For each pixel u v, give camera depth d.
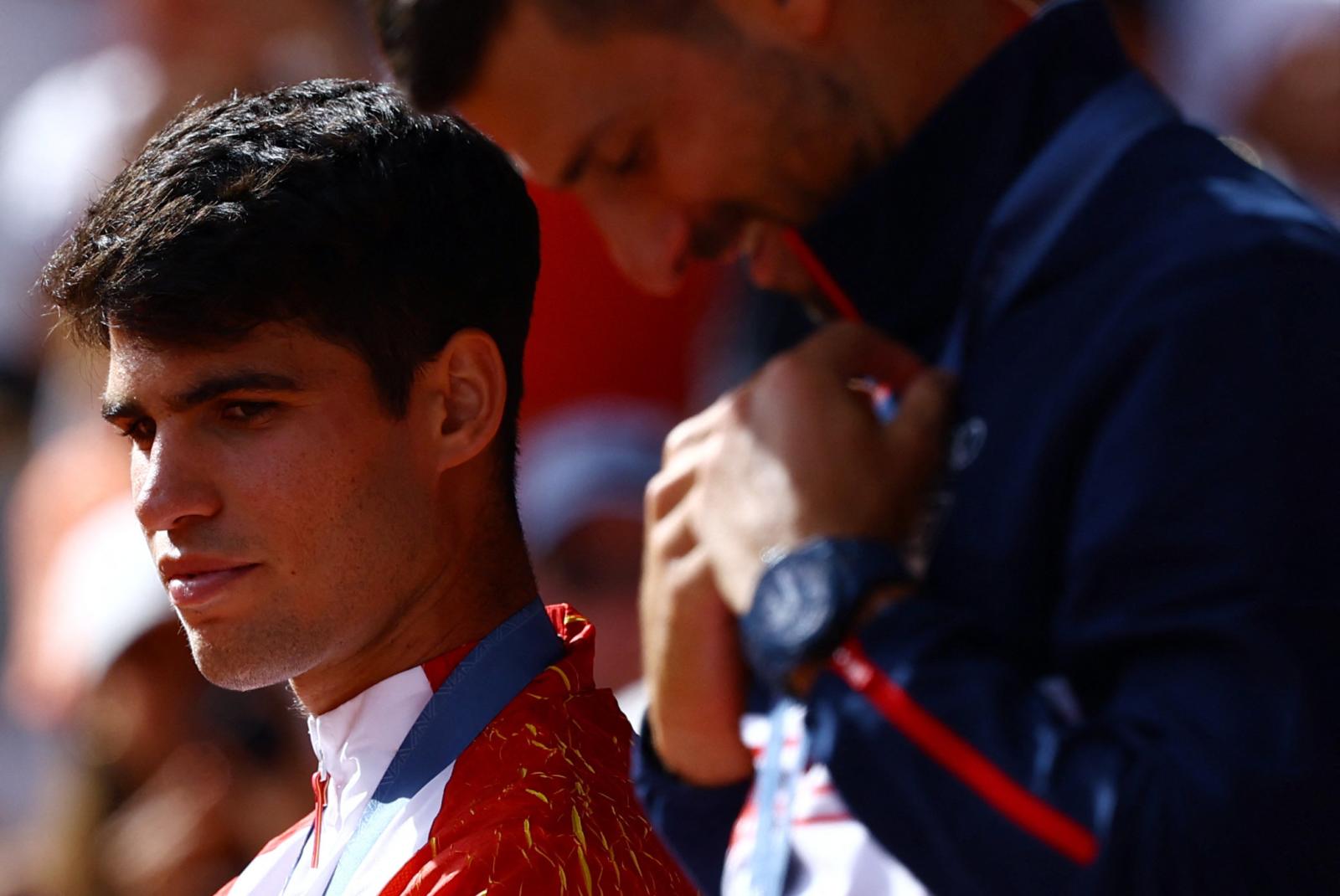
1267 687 3.92
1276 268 4.30
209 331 4.38
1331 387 4.20
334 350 4.50
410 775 4.62
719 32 5.07
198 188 4.48
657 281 5.50
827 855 5.01
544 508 11.00
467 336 4.75
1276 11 11.02
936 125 5.03
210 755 9.91
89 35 16.66
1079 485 4.38
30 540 12.66
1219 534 4.06
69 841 10.30
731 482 4.73
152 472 4.44
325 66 12.85
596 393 11.45
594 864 4.39
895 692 4.23
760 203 5.30
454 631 4.79
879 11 5.06
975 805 4.08
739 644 4.90
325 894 4.55
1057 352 4.54
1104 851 3.93
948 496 4.66
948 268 5.07
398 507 4.60
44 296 4.98
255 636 4.49
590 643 5.11
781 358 4.88
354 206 4.54
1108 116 4.86
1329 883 3.87
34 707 12.05
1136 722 4.04
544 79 5.16
